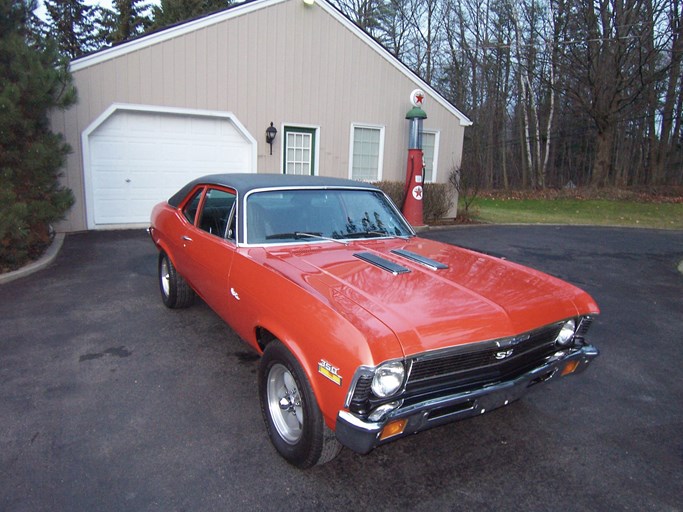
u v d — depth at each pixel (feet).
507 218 53.52
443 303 8.06
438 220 45.29
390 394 7.00
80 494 7.68
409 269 9.77
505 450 9.45
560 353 9.13
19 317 15.71
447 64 107.76
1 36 21.29
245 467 8.55
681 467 9.06
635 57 76.79
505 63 102.78
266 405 9.09
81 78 29.22
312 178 13.30
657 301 21.13
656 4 70.79
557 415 10.90
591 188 85.92
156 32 30.81
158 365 12.50
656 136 102.42
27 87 20.67
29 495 7.61
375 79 39.93
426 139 44.04
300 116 37.06
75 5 101.24
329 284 8.59
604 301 20.80
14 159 20.76
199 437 9.40
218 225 12.46
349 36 38.04
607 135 84.79
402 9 101.30
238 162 35.78
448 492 8.13
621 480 8.61
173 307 16.66
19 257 21.15
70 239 28.63
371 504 7.75
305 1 35.24
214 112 33.63
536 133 101.50
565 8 79.10
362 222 12.70
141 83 30.99
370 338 6.81
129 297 18.17
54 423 9.67
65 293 18.42
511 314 8.03
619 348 15.24
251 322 9.71
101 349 13.39
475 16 102.37
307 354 7.64
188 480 8.13
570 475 8.70
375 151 41.57
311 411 7.70
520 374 8.39
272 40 34.88
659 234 46.14
